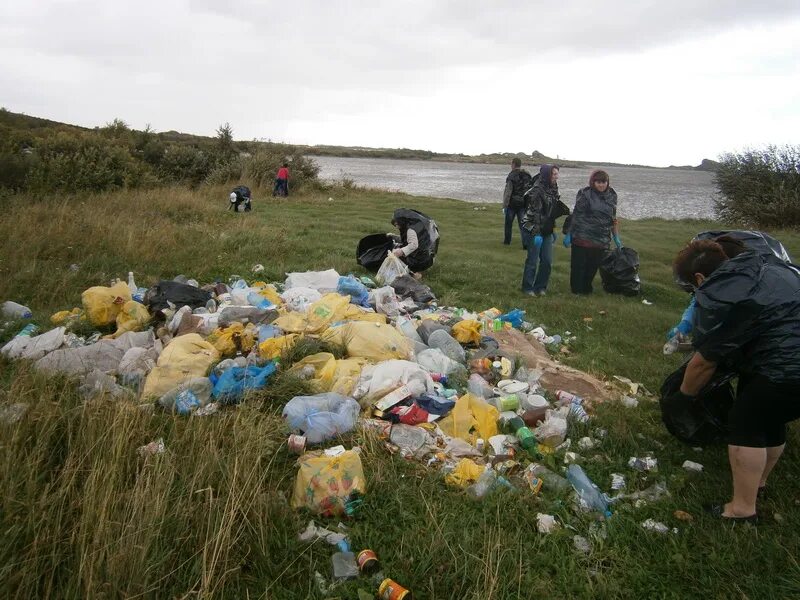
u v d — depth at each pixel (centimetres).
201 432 355
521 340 597
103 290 564
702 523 328
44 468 308
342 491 324
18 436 312
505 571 282
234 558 273
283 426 381
